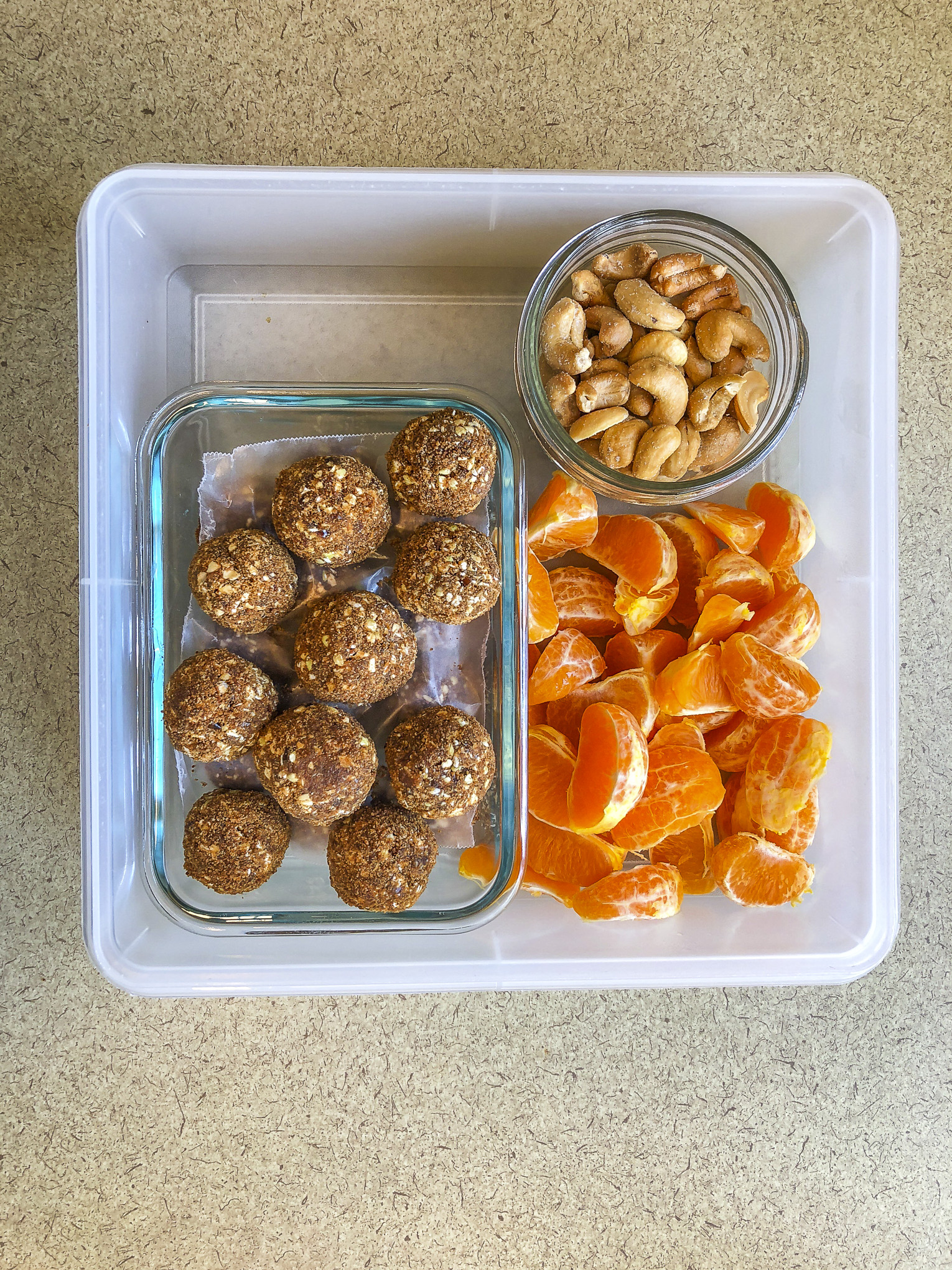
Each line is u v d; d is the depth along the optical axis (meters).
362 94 0.94
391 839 0.80
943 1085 1.00
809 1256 0.98
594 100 0.95
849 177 0.88
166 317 0.94
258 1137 0.96
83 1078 0.95
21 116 0.93
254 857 0.81
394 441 0.82
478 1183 0.96
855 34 0.97
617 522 0.92
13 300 0.94
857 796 0.95
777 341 0.88
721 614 0.89
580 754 0.88
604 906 0.87
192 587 0.81
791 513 0.92
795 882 0.90
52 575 0.94
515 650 0.86
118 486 0.88
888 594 0.92
